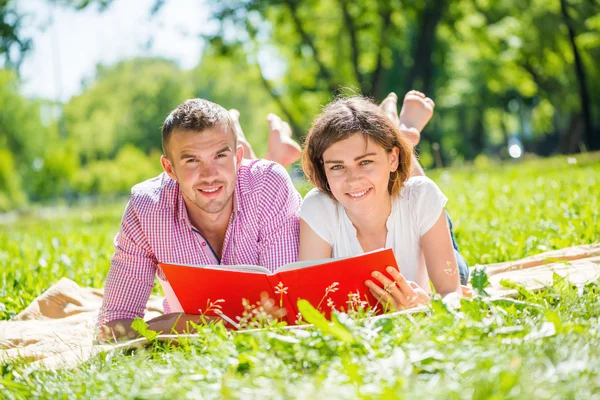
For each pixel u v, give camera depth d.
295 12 25.03
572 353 2.28
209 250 3.99
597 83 27.14
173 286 3.52
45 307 4.90
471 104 35.28
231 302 3.44
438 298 2.89
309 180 4.01
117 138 65.62
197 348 2.95
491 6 25.30
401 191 3.96
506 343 2.48
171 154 3.72
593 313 2.95
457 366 2.23
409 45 31.94
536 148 40.94
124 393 2.37
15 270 6.57
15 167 54.91
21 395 2.59
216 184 3.69
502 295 3.60
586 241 5.63
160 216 3.91
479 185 11.48
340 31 26.70
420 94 5.54
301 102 28.83
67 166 53.81
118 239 4.02
